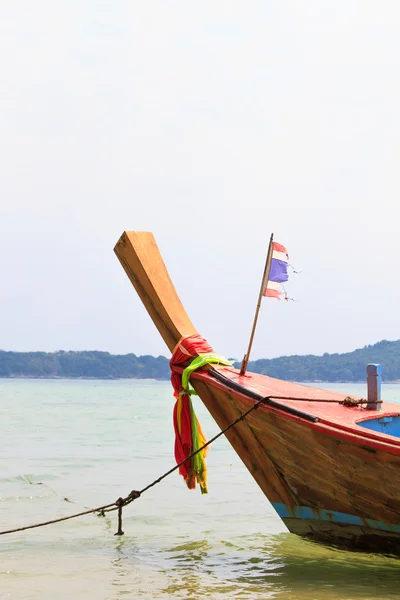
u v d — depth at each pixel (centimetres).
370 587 816
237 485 1558
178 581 842
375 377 1005
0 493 1402
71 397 8269
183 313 1037
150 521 1182
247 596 783
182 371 995
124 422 3684
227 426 970
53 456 2041
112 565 914
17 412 4619
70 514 1222
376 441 813
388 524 891
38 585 827
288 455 920
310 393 1027
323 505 934
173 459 1995
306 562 935
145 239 1055
